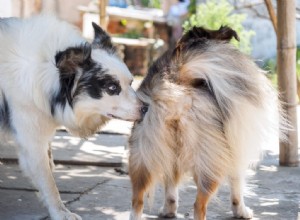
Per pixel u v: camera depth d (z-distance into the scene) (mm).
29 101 2031
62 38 2051
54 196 2076
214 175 1887
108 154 2963
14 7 4414
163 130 1893
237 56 1938
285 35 2785
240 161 1918
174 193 2139
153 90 1915
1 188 2416
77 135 2119
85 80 1979
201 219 1907
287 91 2805
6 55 2047
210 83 1878
